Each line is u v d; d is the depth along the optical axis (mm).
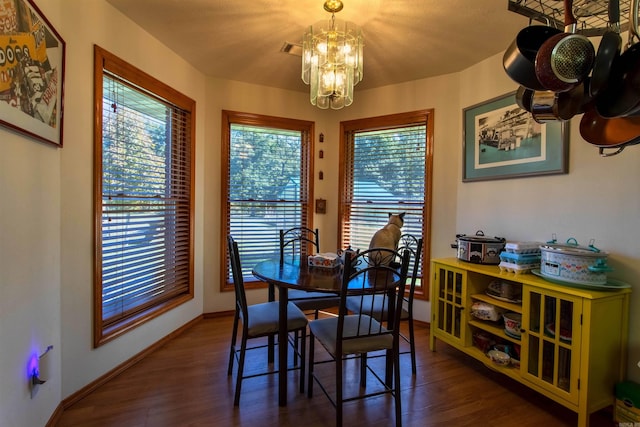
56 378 1742
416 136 3246
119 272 2303
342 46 1978
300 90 3537
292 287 1775
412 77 3096
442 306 2570
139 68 2316
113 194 2221
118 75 2162
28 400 1460
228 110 3266
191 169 2975
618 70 1216
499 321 2277
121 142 2273
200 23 2254
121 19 2154
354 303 2469
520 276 2014
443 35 2320
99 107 2004
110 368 2156
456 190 2975
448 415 1854
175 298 2861
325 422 1777
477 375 2281
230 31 2357
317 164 3662
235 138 3383
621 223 1850
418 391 2084
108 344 2137
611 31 1204
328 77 2008
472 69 2822
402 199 3320
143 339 2455
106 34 2045
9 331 1308
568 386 1731
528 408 1926
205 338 2807
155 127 2619
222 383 2127
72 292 1868
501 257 2170
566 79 1212
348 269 1636
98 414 1801
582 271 1740
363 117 3475
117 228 2273
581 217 2039
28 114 1393
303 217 3668
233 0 1984
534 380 1899
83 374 1952
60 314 1781
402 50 2553
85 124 1927
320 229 3691
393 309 2117
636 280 1786
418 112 3152
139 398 1954
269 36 2418
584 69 1207
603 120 1406
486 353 2244
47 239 1627
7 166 1283
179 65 2771
